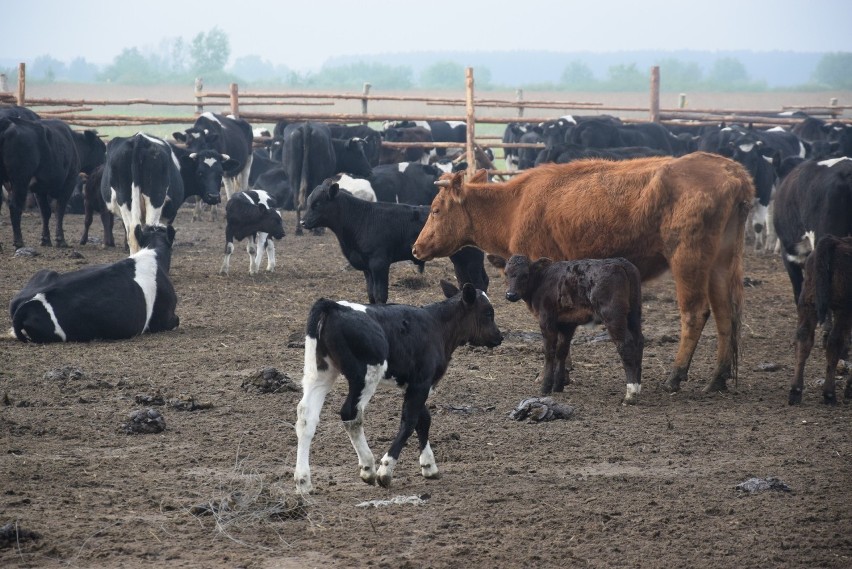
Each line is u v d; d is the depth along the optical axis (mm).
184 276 21297
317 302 8820
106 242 25047
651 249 13562
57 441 10609
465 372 13961
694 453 10422
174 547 7781
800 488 9297
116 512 8516
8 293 18609
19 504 8617
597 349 15531
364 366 8781
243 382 12883
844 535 8148
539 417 11602
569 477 9641
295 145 28750
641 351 12492
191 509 8508
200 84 37812
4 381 12969
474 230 15289
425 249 15492
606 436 11039
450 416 11852
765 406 12383
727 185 13070
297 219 29609
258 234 21578
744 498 9031
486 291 19594
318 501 8906
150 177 22438
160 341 15602
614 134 34219
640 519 8508
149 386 12914
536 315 13008
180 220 31469
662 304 19422
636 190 13523
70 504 8672
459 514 8625
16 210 23578
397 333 9156
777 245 27469
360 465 9297
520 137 43094
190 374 13562
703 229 13062
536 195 14391
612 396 12820
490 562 7605
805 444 10719
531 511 8672
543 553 7781
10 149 23078
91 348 14977
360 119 37344
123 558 7559
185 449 10414
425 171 31281
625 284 12297
